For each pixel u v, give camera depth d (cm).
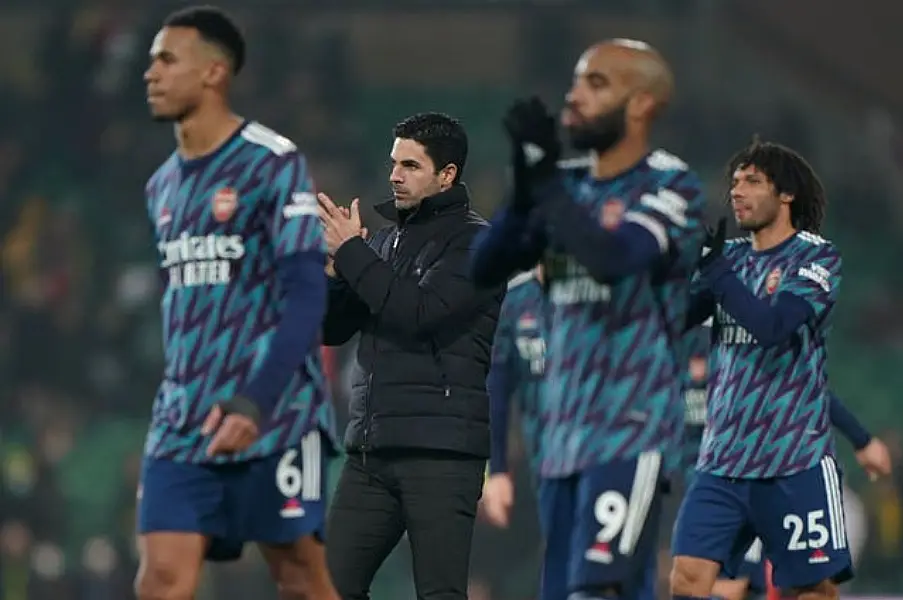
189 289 1723
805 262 2228
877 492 5162
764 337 2112
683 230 1705
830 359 6844
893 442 5281
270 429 1717
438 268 2042
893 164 7669
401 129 2105
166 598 1708
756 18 7425
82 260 6662
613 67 1719
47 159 7175
